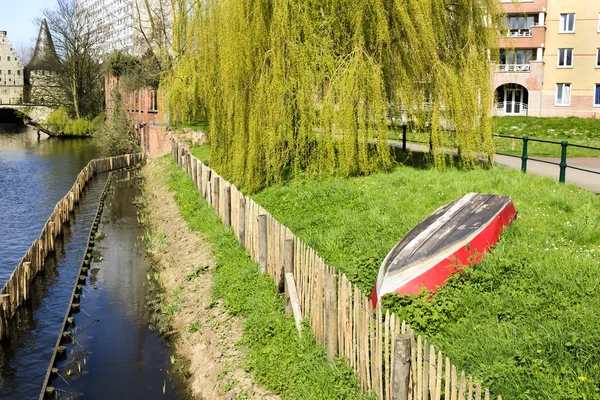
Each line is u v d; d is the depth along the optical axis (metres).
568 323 6.52
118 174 35.78
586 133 31.95
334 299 7.33
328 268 7.37
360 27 15.23
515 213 10.04
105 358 10.44
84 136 65.81
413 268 7.90
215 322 10.14
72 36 66.62
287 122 15.81
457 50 15.93
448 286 7.77
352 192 13.69
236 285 10.92
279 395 7.45
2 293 12.51
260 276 10.84
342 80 15.11
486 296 7.46
